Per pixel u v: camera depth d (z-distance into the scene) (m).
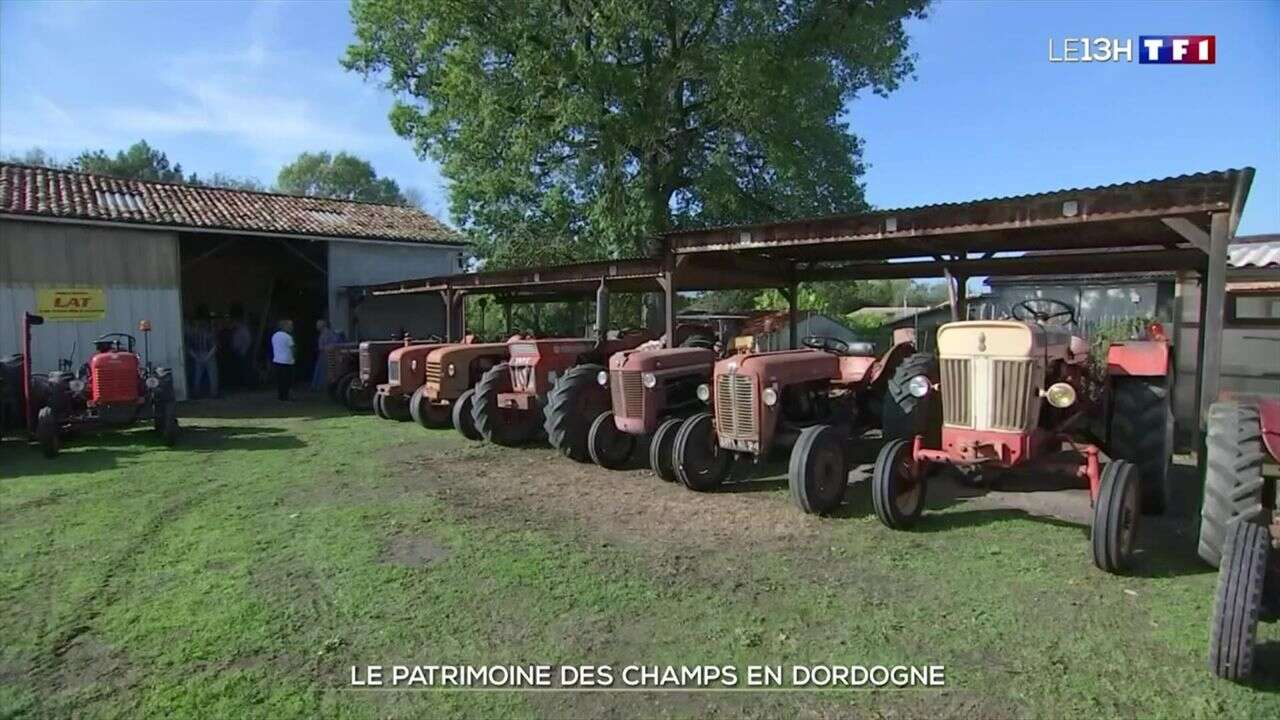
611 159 16.69
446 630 3.58
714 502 5.87
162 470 7.36
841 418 6.52
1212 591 3.88
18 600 3.99
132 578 4.30
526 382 8.55
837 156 17.91
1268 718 2.73
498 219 18.86
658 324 17.06
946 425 4.86
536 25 15.90
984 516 5.33
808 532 5.04
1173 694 2.91
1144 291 10.20
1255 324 8.05
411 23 18.03
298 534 5.10
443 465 7.54
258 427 10.43
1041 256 8.14
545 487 6.49
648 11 15.82
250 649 3.40
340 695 3.01
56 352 12.52
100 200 14.21
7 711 2.90
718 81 16.11
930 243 7.59
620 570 4.34
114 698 3.00
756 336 11.64
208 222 14.46
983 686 3.01
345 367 13.40
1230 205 4.51
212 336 15.37
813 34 16.89
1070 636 3.41
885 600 3.85
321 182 55.09
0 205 12.19
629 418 6.70
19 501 6.10
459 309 14.10
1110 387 5.48
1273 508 3.87
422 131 18.95
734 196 17.16
